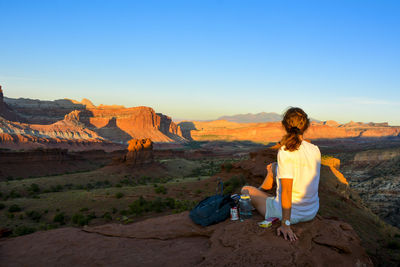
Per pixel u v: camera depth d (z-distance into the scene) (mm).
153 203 37750
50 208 39875
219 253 2928
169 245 3385
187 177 95312
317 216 3912
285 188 3156
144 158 100812
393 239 19984
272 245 2996
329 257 2980
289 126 3289
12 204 41656
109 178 82875
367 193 62438
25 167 101375
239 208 3861
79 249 3318
